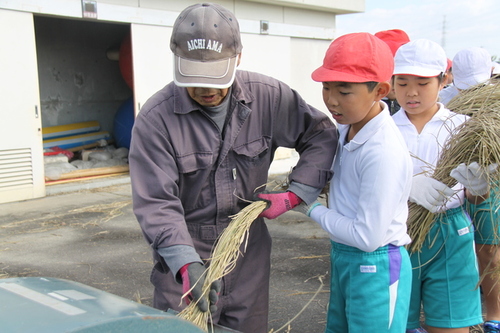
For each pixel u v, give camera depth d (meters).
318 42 12.09
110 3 8.28
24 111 7.55
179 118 2.18
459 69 3.96
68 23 11.09
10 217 6.59
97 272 4.59
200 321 1.81
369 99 2.10
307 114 2.39
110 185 8.69
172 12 9.06
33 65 7.60
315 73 2.16
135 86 8.77
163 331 1.24
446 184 2.63
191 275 1.87
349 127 2.34
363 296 2.22
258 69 10.62
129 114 10.78
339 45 2.09
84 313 1.24
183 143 2.19
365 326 2.22
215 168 2.27
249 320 2.46
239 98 2.22
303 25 11.45
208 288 1.86
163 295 2.29
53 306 1.29
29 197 7.65
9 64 7.34
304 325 3.54
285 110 2.39
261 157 2.35
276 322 3.58
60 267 4.72
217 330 1.80
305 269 4.58
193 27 1.95
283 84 2.43
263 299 2.52
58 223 6.27
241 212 2.20
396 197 2.10
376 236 2.09
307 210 2.33
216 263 1.99
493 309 3.27
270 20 10.69
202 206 2.31
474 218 3.14
